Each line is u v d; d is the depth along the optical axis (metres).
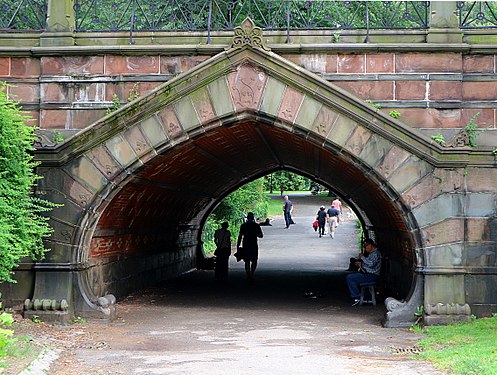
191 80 13.20
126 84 13.76
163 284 20.62
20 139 11.39
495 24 13.73
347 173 16.84
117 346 11.26
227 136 15.74
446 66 13.39
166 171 16.20
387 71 13.42
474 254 13.06
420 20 13.73
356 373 9.09
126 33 13.91
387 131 12.98
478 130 13.23
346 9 15.02
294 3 14.07
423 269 13.03
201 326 13.41
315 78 12.96
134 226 17.53
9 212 11.30
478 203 13.07
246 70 13.19
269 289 19.58
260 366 9.59
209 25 13.68
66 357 10.28
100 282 15.36
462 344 11.00
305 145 15.55
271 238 39.50
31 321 13.03
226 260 22.16
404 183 13.06
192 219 24.59
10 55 13.89
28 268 13.43
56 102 13.84
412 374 8.99
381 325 13.49
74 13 14.19
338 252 32.53
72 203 13.45
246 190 35.88
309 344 11.53
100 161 13.43
